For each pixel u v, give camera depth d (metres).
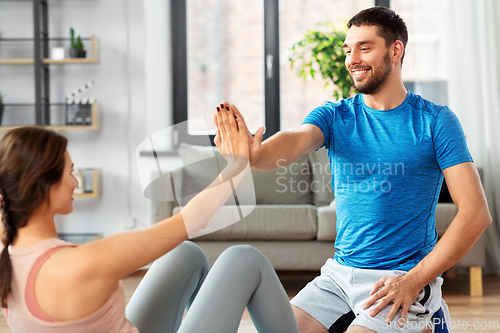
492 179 3.13
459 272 3.15
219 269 0.94
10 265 0.71
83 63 3.55
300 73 3.64
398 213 1.18
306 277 3.04
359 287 1.17
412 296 1.08
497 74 3.15
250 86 3.79
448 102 3.32
